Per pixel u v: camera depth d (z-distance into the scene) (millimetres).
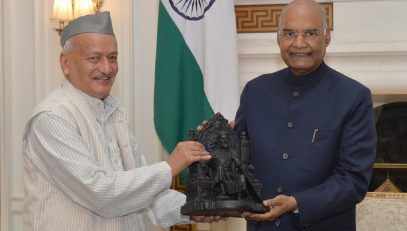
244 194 2406
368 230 3660
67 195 2510
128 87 4336
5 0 4414
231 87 4000
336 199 2455
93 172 2451
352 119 2531
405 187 4430
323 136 2525
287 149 2561
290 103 2615
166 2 4078
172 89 4035
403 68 4172
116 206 2473
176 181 4359
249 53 4297
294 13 2504
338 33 4215
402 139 4410
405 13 4145
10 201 4504
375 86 4164
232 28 4020
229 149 2520
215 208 2355
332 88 2588
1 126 4422
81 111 2564
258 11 4328
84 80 2570
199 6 4074
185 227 4434
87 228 2518
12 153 4523
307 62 2520
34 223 2533
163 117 4039
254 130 2648
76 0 3953
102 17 2582
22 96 4500
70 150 2463
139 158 2793
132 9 4352
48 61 4430
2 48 4398
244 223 4367
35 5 4406
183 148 2484
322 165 2514
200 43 4070
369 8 4176
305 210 2436
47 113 2508
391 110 4422
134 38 4387
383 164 4438
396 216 3633
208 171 2469
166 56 4059
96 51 2539
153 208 2785
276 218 2516
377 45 4133
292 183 2527
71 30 2582
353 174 2492
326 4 4242
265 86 2701
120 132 2695
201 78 4070
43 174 2547
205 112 4004
